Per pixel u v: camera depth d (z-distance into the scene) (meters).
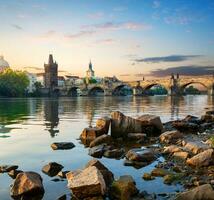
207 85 169.12
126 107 67.00
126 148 18.11
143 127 23.89
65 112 51.47
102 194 9.70
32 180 10.38
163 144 19.17
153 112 50.38
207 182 10.47
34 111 54.50
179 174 11.59
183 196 8.68
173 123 27.30
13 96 183.25
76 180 9.98
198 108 62.56
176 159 14.48
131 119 22.94
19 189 10.14
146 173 11.86
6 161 14.98
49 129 28.09
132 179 10.50
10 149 18.14
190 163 13.15
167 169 12.70
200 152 14.82
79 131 26.62
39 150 17.78
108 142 19.75
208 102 98.19
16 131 26.67
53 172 12.80
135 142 20.33
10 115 45.12
